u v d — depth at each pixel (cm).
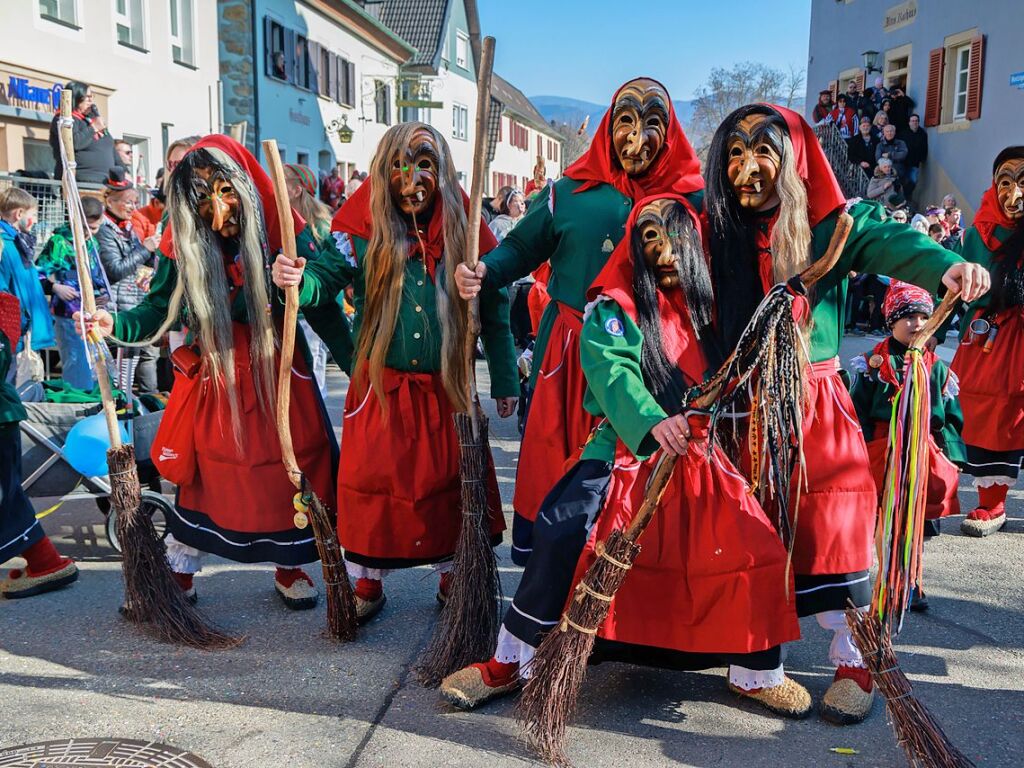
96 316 363
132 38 1442
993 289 475
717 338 293
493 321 379
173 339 682
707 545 277
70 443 432
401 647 358
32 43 1178
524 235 367
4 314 387
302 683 328
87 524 502
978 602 404
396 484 358
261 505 366
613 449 295
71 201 362
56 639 361
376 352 353
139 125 1458
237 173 355
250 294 359
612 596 273
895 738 293
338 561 355
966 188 1664
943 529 505
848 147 1794
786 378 269
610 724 300
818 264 258
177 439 371
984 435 488
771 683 298
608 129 347
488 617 334
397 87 2889
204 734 294
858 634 272
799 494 285
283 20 2061
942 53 1733
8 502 390
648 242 287
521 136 5094
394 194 354
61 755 280
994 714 309
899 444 268
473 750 286
